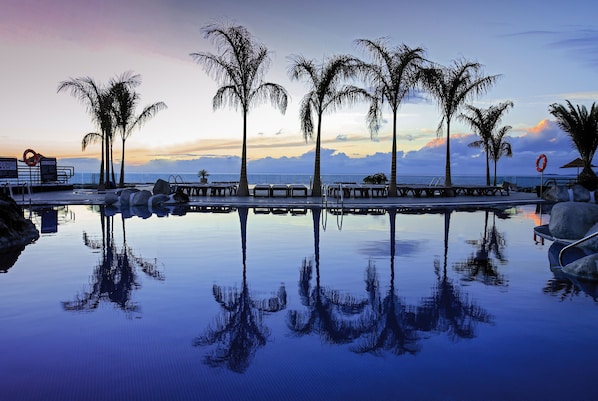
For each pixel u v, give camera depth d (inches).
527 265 233.5
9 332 132.2
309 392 96.3
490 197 817.5
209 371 106.1
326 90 765.9
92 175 1247.5
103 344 122.9
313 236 336.8
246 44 750.5
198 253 266.5
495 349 120.1
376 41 759.7
